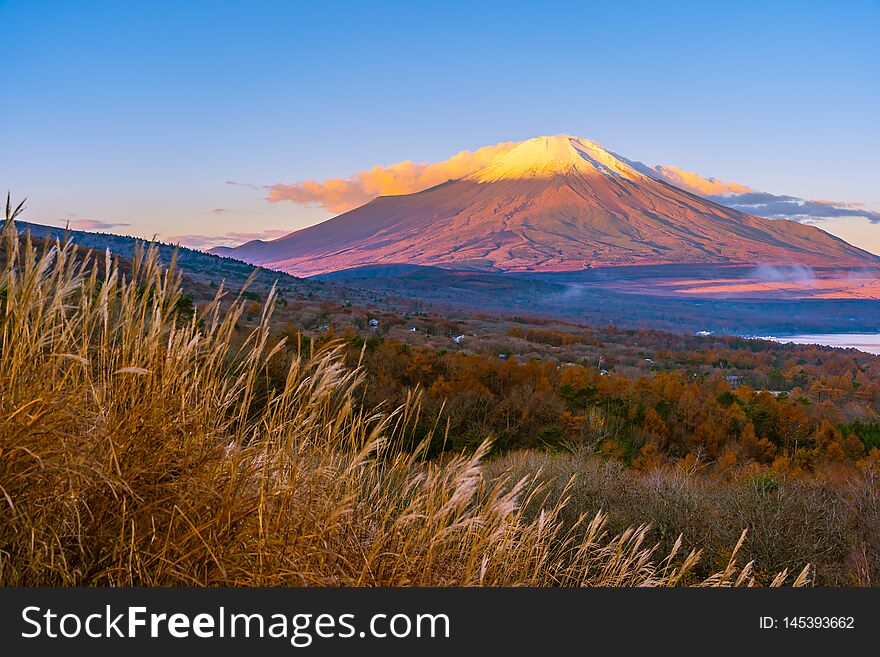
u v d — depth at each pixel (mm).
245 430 2992
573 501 7895
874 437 39375
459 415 23047
